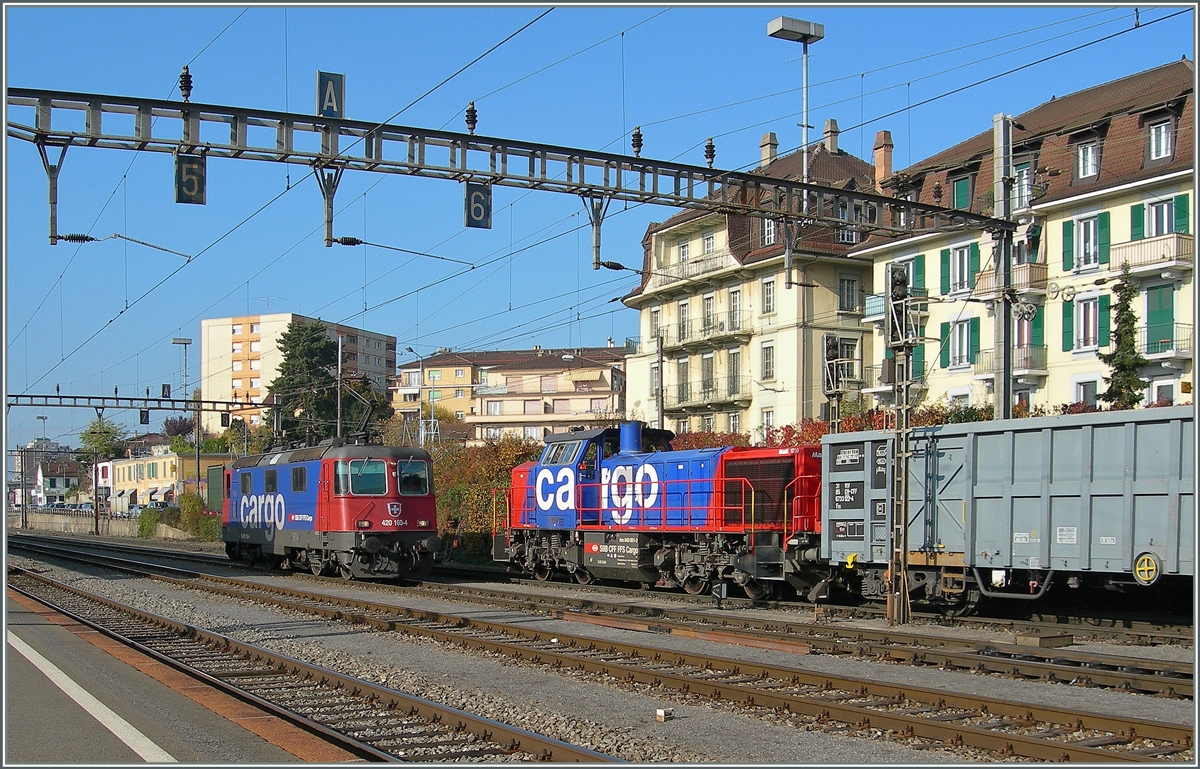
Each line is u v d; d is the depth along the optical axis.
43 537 70.62
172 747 9.36
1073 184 36.53
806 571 20.64
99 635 16.81
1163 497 14.54
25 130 14.87
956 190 41.19
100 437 122.94
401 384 105.88
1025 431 16.39
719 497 21.78
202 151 16.05
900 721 10.05
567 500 26.14
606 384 88.62
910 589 18.17
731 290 51.47
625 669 12.94
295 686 12.73
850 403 43.78
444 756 9.38
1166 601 17.77
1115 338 31.55
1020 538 16.38
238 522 35.38
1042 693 11.62
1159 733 9.39
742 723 10.57
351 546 26.92
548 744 9.27
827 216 20.47
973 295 38.31
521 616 19.94
